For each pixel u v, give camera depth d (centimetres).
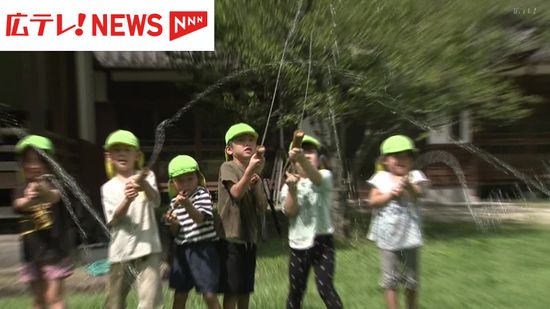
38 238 370
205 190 379
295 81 711
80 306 462
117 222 358
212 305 364
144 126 1319
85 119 1106
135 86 1298
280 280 556
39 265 372
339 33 699
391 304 382
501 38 791
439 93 742
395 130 840
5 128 830
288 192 385
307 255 388
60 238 382
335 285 535
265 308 456
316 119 758
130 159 369
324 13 700
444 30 719
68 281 542
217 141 1327
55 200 381
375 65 715
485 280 557
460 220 1036
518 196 1399
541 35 852
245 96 765
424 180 390
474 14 739
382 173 392
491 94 762
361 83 714
